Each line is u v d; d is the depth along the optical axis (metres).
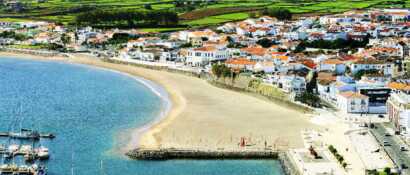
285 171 189.25
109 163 198.75
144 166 195.75
